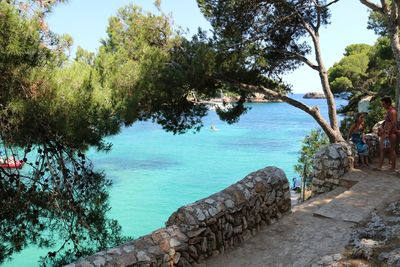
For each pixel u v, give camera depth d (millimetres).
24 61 7547
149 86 10992
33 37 7477
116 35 12625
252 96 16641
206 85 14500
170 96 12312
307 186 23078
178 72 12234
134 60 11977
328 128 16047
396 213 7906
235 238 7191
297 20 16656
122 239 9875
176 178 32188
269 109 127125
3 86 7672
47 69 8055
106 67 10117
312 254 6730
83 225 9195
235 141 53125
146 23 13531
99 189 9742
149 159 40031
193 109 14625
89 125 8680
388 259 5895
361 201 8789
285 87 17000
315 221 8109
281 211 8453
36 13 7934
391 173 10562
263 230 7805
